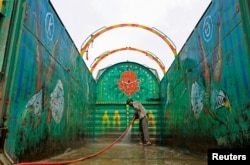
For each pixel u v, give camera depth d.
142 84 11.66
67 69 5.84
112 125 11.02
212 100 4.44
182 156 4.82
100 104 11.30
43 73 4.09
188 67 6.20
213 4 4.30
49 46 4.41
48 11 4.31
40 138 3.98
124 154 5.07
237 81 3.40
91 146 7.93
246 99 3.14
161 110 10.94
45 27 4.16
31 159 3.58
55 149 4.82
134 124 10.91
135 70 11.83
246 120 3.15
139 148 7.05
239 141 3.36
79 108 7.44
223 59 3.90
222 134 3.98
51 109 4.57
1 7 2.96
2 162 2.55
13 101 2.98
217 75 4.18
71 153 5.49
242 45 3.22
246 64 3.12
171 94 8.62
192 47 5.82
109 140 10.80
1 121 2.73
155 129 11.01
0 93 2.74
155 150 6.36
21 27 3.12
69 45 6.06
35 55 3.69
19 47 3.08
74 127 6.69
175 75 7.92
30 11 3.46
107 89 11.60
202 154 5.00
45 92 4.21
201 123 5.14
